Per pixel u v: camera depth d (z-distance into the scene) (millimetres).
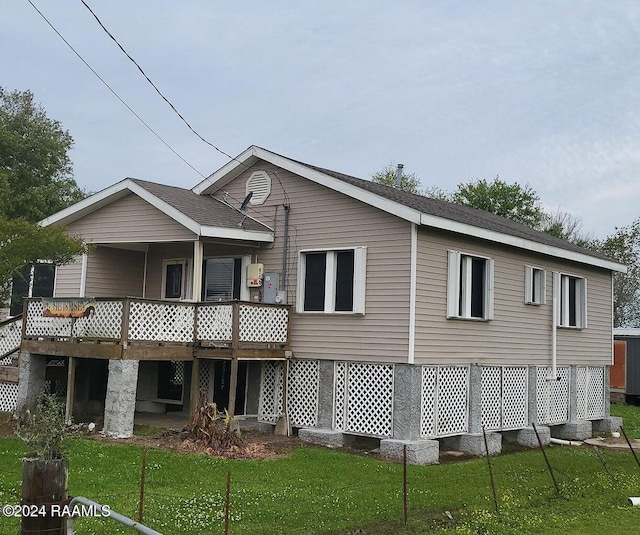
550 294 18516
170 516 8266
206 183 17156
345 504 9328
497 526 8836
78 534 7492
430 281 14094
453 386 14828
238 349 13922
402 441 13352
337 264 14914
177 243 17719
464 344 15102
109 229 16625
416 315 13695
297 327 15250
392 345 13836
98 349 13875
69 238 14102
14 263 13336
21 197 27688
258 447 13125
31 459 6352
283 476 10836
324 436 14312
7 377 15945
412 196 18000
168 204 15203
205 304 14445
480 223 15797
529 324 17500
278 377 15336
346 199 14773
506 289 16609
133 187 15953
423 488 10625
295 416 15164
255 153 16156
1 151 28609
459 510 9500
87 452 11656
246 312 14188
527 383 17266
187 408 17047
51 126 30438
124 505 8609
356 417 14320
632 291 45281
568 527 9000
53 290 18203
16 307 19172
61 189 30156
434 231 14258
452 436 14938
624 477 12547
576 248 20469
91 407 16438
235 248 16484
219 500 9094
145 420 16047
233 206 16906
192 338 14508
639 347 29094
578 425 18984
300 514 8727
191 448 12523
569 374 19297
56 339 14844
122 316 13500
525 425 17125
